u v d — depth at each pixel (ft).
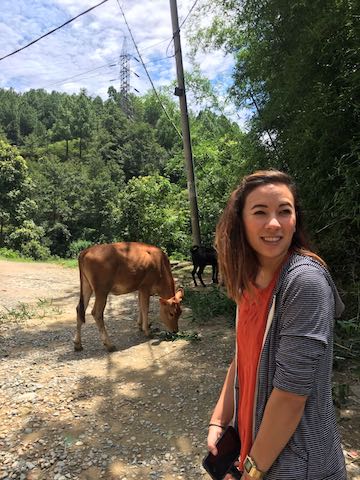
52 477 9.75
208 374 15.23
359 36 13.83
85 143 256.93
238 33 30.83
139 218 47.60
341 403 12.31
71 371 15.88
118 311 25.05
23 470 10.02
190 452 10.57
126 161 195.72
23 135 321.93
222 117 50.78
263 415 4.64
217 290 25.31
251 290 5.06
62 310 25.46
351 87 13.88
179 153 52.95
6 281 34.81
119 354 17.67
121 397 13.67
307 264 4.71
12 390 14.30
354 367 14.46
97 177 166.30
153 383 14.67
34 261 52.80
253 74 21.04
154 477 9.66
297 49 16.78
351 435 10.97
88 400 13.52
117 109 263.29
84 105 275.59
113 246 18.76
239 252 5.07
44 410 12.91
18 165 106.11
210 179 44.57
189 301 25.38
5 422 12.26
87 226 141.08
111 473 9.84
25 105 340.39
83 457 10.47
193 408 12.81
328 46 14.85
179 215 47.06
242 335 5.25
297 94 16.62
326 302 4.51
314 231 15.99
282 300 4.66
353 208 13.50
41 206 135.85
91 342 19.39
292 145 16.46
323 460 4.63
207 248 31.89
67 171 168.04
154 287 20.24
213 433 6.00
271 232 4.73
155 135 204.54
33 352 18.13
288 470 4.56
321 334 4.41
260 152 21.30
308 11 16.76
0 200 103.09
